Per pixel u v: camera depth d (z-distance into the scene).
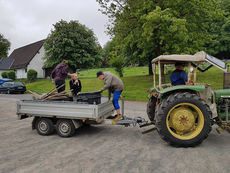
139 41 15.02
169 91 4.32
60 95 5.55
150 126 5.70
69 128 4.79
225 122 4.16
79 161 3.39
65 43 29.55
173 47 13.46
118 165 3.20
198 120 4.04
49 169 3.11
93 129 5.56
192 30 14.41
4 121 6.87
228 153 3.56
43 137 4.93
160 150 3.81
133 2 14.40
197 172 2.89
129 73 33.19
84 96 4.95
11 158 3.59
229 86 4.68
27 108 5.21
